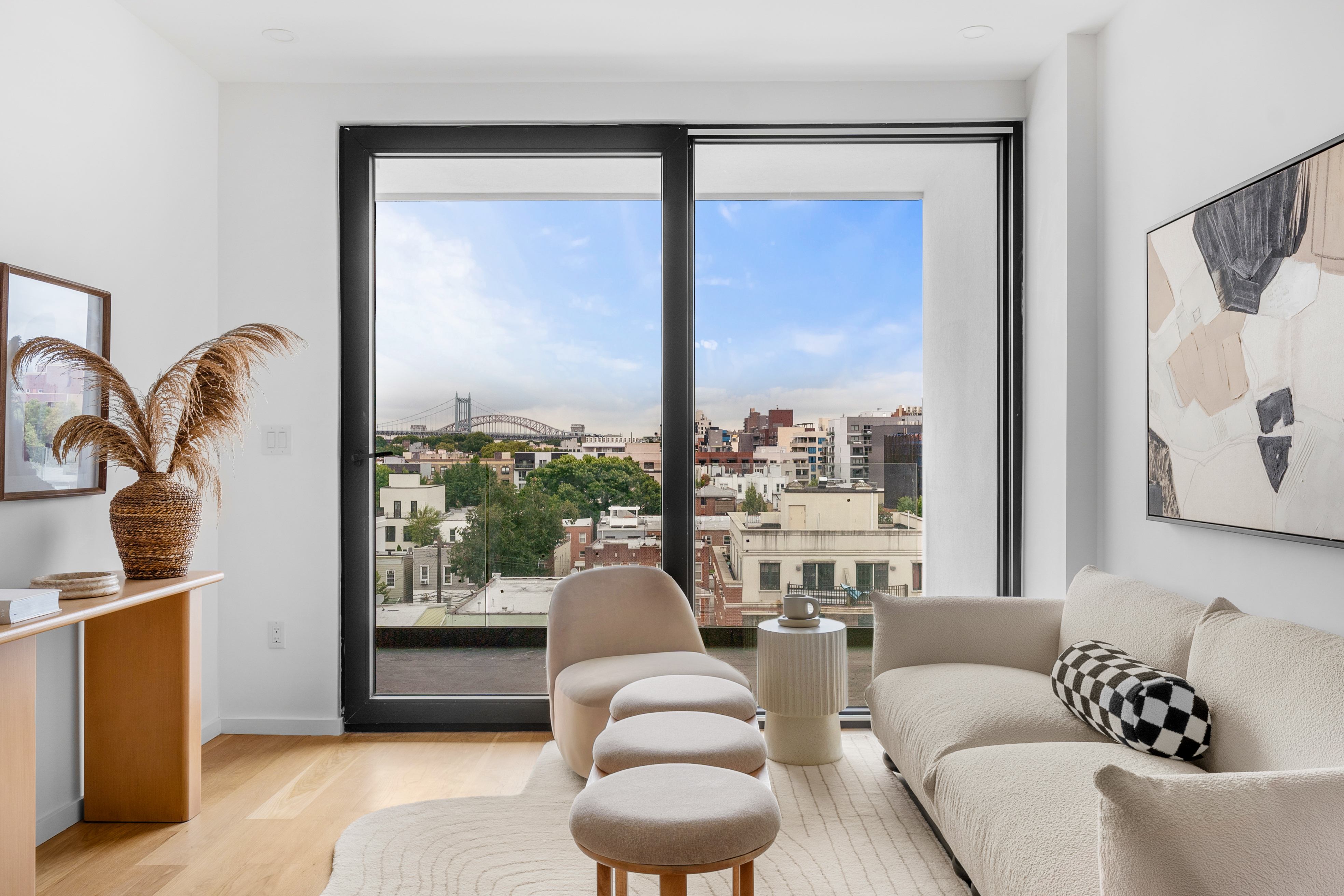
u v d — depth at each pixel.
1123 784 1.23
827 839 2.30
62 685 2.47
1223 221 2.20
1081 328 3.00
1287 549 2.02
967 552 3.41
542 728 3.34
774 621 3.01
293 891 2.07
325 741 3.22
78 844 2.34
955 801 1.83
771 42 3.05
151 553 2.44
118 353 2.74
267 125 3.34
